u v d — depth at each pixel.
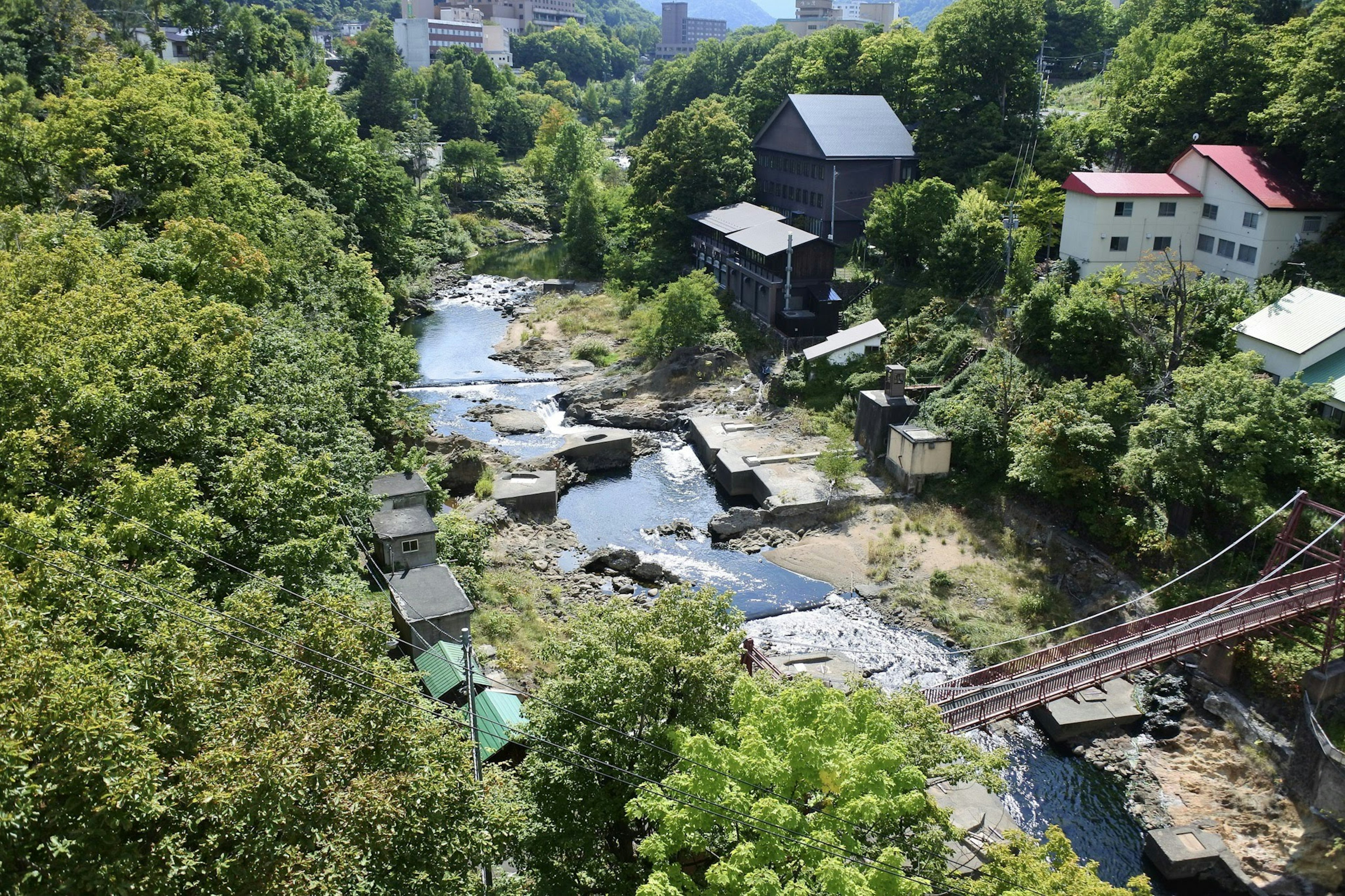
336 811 14.81
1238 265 54.94
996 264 62.75
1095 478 42.81
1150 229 57.84
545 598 42.47
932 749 21.64
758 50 145.50
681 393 65.81
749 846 16.86
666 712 20.62
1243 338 45.84
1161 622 36.50
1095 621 40.44
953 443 50.81
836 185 79.06
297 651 18.02
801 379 62.19
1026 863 20.33
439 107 155.00
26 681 13.52
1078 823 31.33
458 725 19.67
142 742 13.92
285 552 25.64
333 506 28.94
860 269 72.88
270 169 72.44
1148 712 35.81
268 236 54.28
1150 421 41.09
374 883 15.53
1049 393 45.97
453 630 34.78
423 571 37.50
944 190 66.75
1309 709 31.67
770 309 70.44
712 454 57.34
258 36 116.81
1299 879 28.78
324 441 38.53
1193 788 32.56
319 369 42.12
